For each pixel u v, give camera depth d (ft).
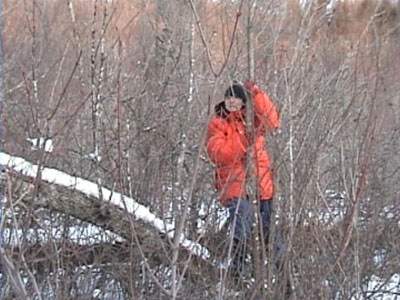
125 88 20.20
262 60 17.71
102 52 18.83
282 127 16.56
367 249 16.03
